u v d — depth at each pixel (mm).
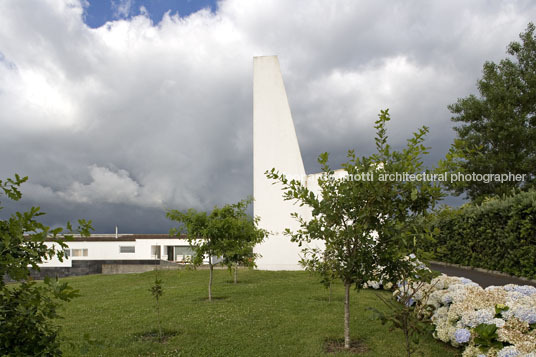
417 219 5492
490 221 13320
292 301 9539
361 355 5629
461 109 25719
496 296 5766
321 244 17281
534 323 4770
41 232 2584
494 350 4480
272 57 19594
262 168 18875
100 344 2963
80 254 34656
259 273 16375
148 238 35594
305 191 6055
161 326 7391
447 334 5699
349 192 5742
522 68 24797
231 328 7133
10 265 2508
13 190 2869
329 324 7305
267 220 18422
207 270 18234
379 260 5633
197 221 10570
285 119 19094
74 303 10352
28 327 2627
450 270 14562
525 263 11188
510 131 22625
